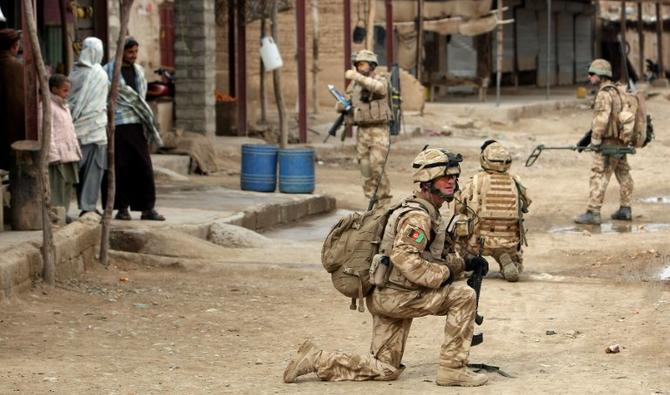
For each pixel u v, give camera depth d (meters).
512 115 79.81
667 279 25.53
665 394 14.82
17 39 28.78
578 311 21.81
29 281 22.75
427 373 16.78
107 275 25.47
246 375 16.84
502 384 15.73
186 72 53.72
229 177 46.75
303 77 58.66
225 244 30.75
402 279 15.48
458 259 15.74
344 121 38.41
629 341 19.02
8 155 28.25
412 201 15.40
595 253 30.12
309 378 16.53
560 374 16.44
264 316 21.81
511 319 21.14
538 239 33.22
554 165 54.25
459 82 88.12
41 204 24.34
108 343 19.23
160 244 28.36
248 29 79.88
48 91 23.50
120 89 29.22
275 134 60.16
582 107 91.69
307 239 34.09
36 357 17.86
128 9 26.00
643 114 36.38
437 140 65.25
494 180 25.33
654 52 137.00
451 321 15.61
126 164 29.81
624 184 37.44
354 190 45.28
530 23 113.56
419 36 82.25
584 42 126.44
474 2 80.81
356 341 19.72
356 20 79.50
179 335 20.09
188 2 53.41
